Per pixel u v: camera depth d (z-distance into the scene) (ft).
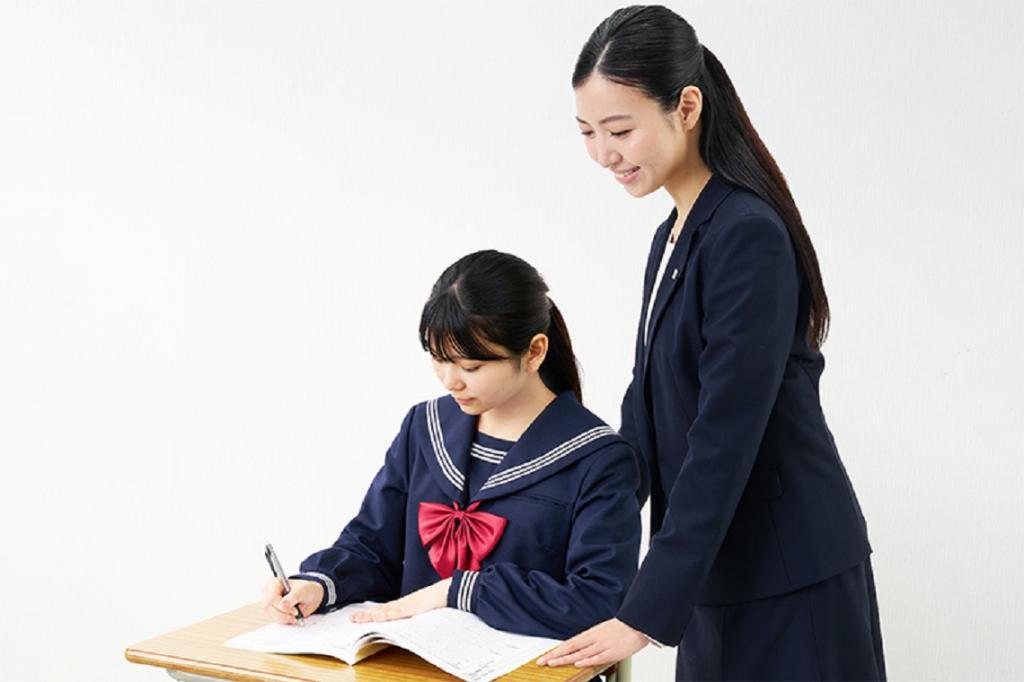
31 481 9.71
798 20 7.91
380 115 8.77
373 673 4.95
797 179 7.98
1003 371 7.75
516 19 8.43
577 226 8.44
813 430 5.51
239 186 9.09
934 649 8.02
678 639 5.14
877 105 7.82
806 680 5.41
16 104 9.43
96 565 9.65
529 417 5.89
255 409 9.22
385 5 8.68
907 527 7.99
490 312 5.46
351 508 9.11
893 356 7.92
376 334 8.93
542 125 8.45
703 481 5.15
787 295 5.23
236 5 8.97
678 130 5.31
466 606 5.49
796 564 5.39
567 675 4.91
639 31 5.18
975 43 7.64
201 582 9.47
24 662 9.80
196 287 9.25
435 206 8.71
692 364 5.44
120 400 9.48
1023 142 7.61
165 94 9.16
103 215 9.37
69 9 9.27
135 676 9.68
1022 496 7.79
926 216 7.79
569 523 5.72
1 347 9.66
